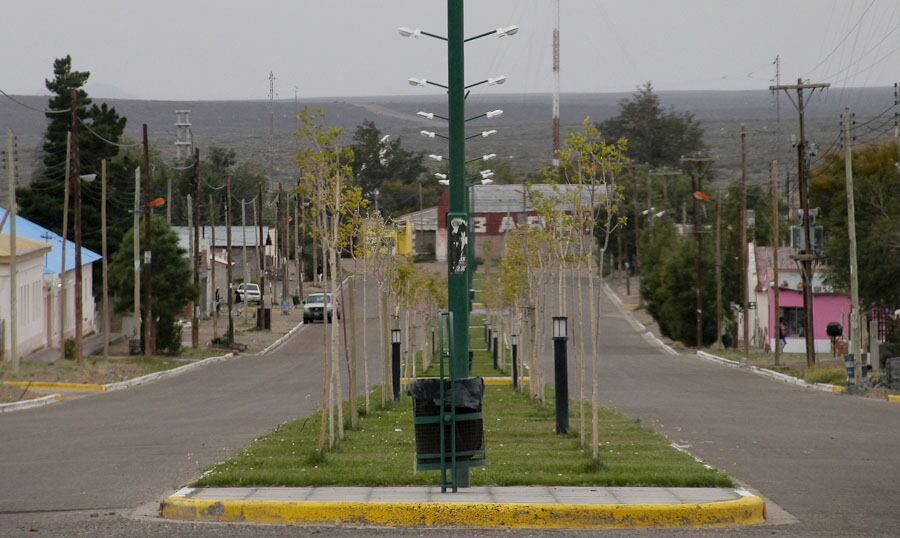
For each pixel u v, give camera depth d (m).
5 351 87.38
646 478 28.11
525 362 102.31
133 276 106.81
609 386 78.50
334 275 37.34
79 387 73.69
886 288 92.88
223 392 72.00
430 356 111.06
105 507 26.38
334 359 38.84
